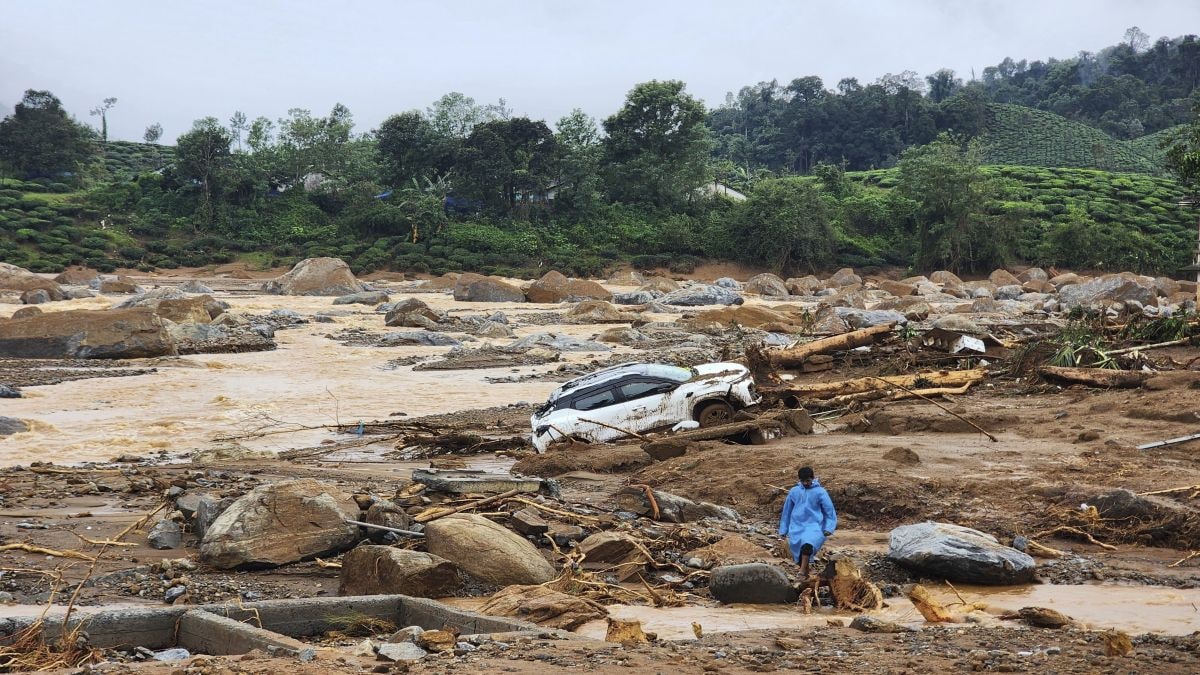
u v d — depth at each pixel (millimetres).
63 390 32500
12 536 12977
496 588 11094
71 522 14008
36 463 18906
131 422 26797
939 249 125438
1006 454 17547
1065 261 130125
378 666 6621
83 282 86812
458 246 124688
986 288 98938
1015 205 130750
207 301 56188
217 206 132750
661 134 140250
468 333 52812
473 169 132000
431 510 13398
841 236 131750
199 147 132250
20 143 143750
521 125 135000
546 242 128750
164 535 12883
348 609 9148
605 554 12234
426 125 140375
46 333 41594
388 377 36406
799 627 9336
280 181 142125
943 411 22172
